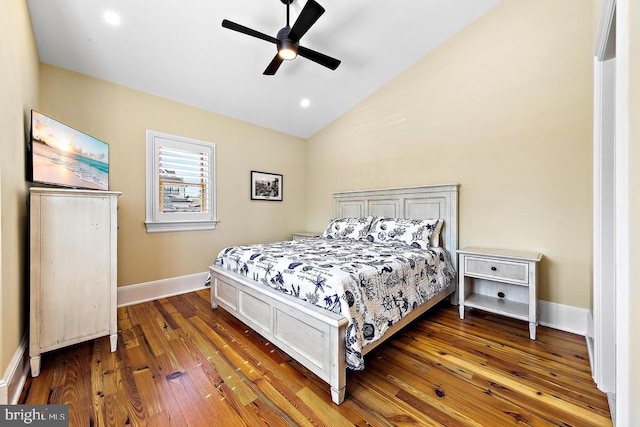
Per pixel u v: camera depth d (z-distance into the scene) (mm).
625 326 953
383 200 3609
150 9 2119
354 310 1581
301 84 3383
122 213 2887
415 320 2533
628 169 944
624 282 959
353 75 3373
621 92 995
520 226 2533
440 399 1493
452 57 2953
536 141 2436
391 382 1638
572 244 2271
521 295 2557
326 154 4500
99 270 1925
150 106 3062
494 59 2662
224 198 3719
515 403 1456
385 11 2535
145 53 2523
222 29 2387
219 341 2148
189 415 1384
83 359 1879
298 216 4730
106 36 2285
